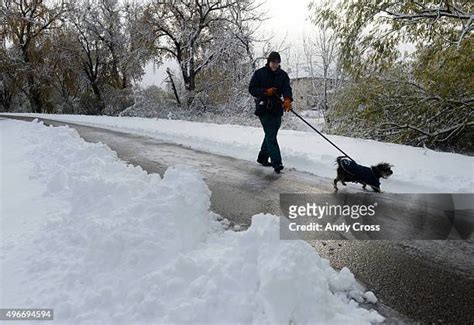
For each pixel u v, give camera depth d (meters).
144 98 27.34
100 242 3.11
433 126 11.38
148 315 2.51
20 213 4.38
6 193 5.18
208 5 27.28
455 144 11.79
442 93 10.48
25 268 3.11
